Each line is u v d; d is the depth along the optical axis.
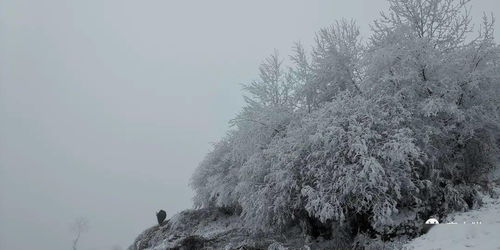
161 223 21.05
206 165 20.16
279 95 15.58
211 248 13.80
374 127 11.23
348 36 14.54
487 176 12.16
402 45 12.24
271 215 12.90
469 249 7.72
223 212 19.03
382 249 9.90
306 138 11.78
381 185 10.41
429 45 12.05
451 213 10.15
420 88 11.86
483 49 12.23
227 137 20.23
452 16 12.84
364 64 12.73
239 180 16.59
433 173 10.71
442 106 11.02
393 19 13.12
